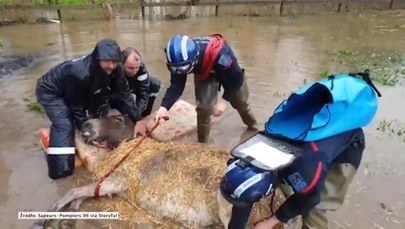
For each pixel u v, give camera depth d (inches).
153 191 139.3
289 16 442.3
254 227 118.8
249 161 90.7
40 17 414.3
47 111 163.8
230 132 193.3
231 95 166.4
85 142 170.4
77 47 323.6
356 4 472.7
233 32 375.6
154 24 400.5
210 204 132.4
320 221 120.5
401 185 155.7
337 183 114.0
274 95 231.5
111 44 154.1
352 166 111.4
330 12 461.4
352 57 304.7
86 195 143.6
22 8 408.8
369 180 158.1
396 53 316.5
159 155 150.2
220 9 450.3
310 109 97.3
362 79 104.7
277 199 131.4
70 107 168.7
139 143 160.6
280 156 90.9
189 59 142.9
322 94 97.2
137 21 410.9
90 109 175.6
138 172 145.9
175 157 149.0
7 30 374.3
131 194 144.4
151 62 284.2
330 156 94.2
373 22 419.8
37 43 335.0
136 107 182.7
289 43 340.8
